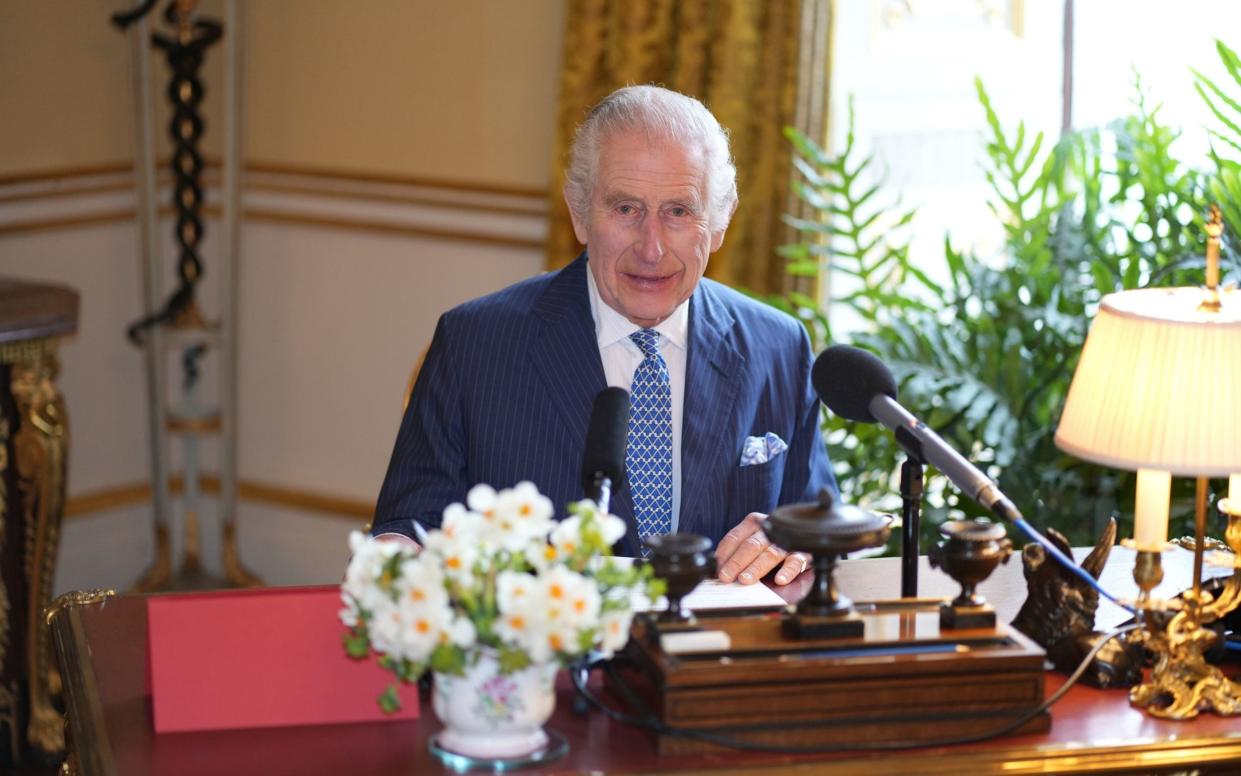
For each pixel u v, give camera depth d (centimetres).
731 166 269
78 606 237
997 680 188
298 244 554
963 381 373
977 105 468
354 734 189
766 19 429
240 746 185
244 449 580
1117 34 432
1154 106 412
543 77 488
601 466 203
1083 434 203
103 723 193
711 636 188
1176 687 198
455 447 273
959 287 397
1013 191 445
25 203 517
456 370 274
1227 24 406
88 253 542
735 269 443
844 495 392
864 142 464
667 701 181
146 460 572
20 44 511
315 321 554
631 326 274
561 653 173
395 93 519
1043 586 213
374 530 265
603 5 448
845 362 221
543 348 273
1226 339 193
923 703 187
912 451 213
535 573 190
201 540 586
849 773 179
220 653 191
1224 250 350
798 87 428
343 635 188
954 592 246
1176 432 193
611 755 182
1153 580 201
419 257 525
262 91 549
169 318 526
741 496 276
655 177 255
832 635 191
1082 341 375
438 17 506
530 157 495
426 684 206
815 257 440
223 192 524
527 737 181
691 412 273
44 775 404
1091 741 187
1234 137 399
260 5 544
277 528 573
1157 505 201
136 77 517
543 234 495
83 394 546
